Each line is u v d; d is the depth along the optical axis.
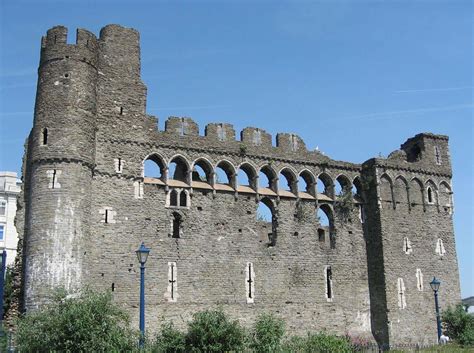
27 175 45.53
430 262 54.53
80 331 27.73
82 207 41.59
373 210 54.06
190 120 49.03
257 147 51.12
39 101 43.31
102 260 42.84
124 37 48.28
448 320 52.41
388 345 49.81
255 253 48.53
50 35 44.34
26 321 29.09
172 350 31.97
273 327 35.94
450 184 58.09
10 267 53.72
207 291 45.91
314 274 50.50
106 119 45.56
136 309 43.22
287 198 51.19
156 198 46.12
